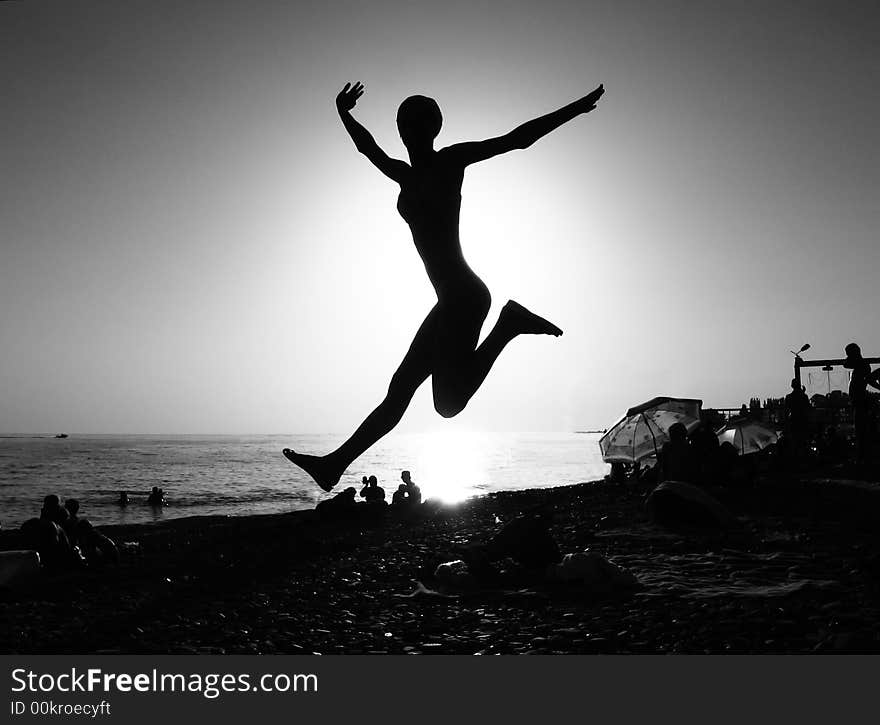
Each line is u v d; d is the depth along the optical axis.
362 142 3.68
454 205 3.41
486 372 3.35
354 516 18.88
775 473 22.48
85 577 10.13
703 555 10.06
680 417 22.47
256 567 10.79
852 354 21.00
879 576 7.96
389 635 6.54
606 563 8.44
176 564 11.38
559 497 21.97
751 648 5.56
